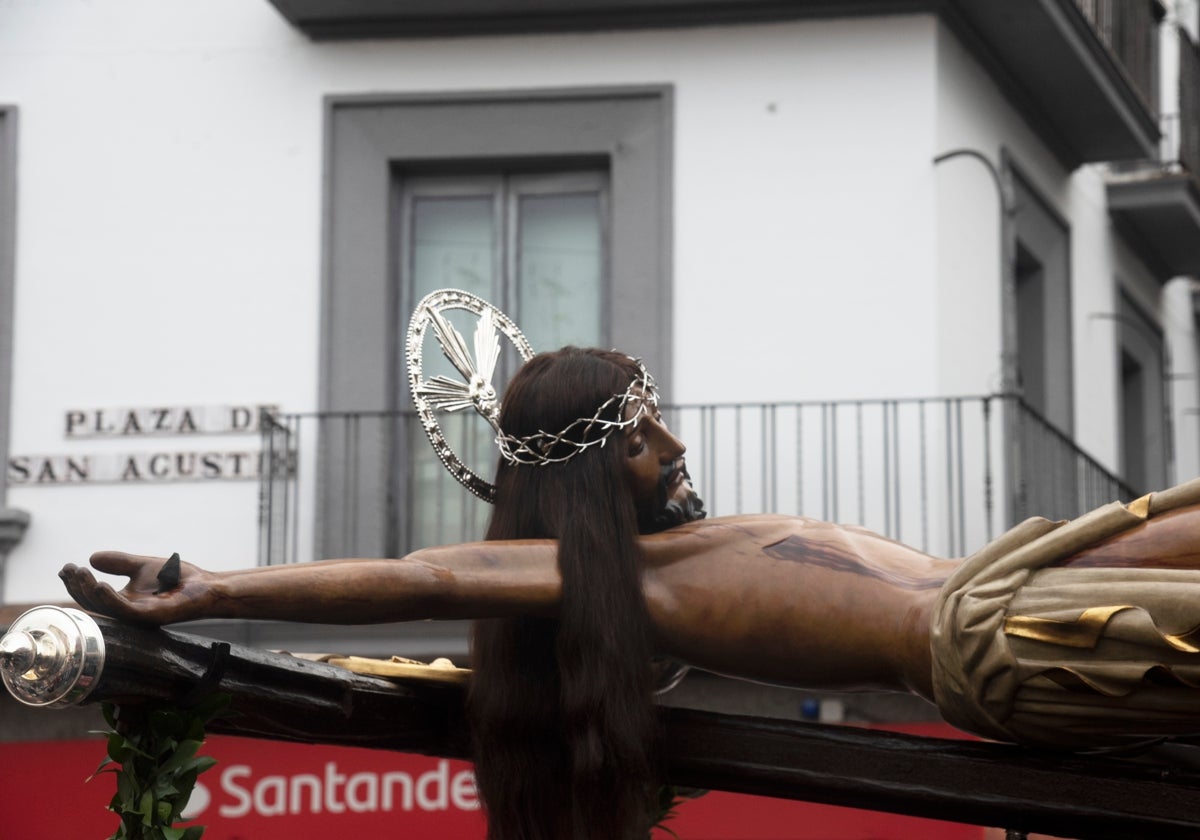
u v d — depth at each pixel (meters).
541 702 2.27
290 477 10.12
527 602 2.21
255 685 2.11
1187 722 2.06
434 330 2.46
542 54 10.33
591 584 2.21
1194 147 13.83
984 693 2.11
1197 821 2.16
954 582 2.13
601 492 2.28
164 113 10.45
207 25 10.48
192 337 10.30
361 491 10.08
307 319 10.25
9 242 10.43
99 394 10.31
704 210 10.18
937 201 10.05
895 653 2.19
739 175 10.18
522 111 10.29
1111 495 12.14
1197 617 2.02
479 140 10.29
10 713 9.09
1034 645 2.07
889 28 10.16
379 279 10.23
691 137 10.23
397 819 8.65
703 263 10.16
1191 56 13.91
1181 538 2.09
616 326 10.17
